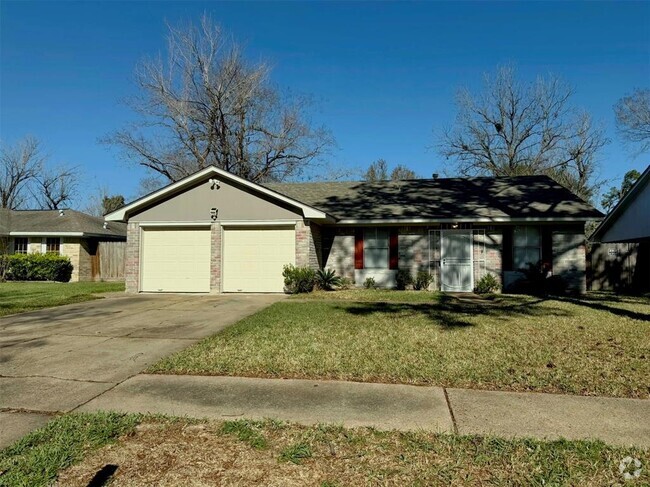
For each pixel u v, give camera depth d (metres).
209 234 13.77
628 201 14.66
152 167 27.50
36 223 21.75
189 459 2.99
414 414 3.73
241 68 26.81
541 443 3.18
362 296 12.31
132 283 13.82
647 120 25.58
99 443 3.21
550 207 14.15
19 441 3.22
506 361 5.28
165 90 25.97
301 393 4.25
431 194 16.66
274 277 13.45
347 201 16.47
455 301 11.27
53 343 6.53
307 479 2.75
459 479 2.75
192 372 4.94
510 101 30.72
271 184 19.42
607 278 15.72
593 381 4.55
